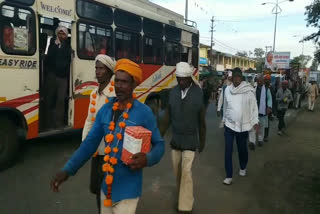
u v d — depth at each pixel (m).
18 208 3.76
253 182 5.12
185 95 3.72
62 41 6.04
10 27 5.00
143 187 4.66
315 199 4.53
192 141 3.75
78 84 6.30
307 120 13.66
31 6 5.27
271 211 4.06
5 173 4.95
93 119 2.94
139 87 8.33
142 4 8.81
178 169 3.96
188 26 11.02
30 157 5.80
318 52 14.41
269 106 7.71
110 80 3.03
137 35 8.09
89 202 4.06
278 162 6.39
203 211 3.95
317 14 12.62
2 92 4.95
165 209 3.93
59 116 6.14
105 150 2.13
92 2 6.51
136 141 1.99
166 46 9.53
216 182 5.04
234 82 4.91
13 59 5.07
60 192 4.32
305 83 28.36
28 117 5.38
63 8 5.85
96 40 6.69
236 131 4.85
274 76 20.25
